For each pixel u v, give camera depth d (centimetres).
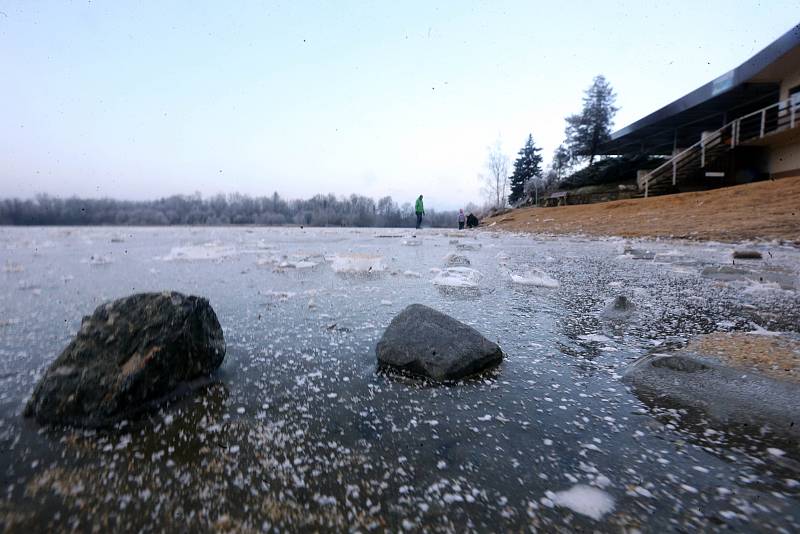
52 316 295
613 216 1538
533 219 1992
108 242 1142
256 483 114
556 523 101
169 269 557
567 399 167
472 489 113
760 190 1283
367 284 434
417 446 134
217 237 1419
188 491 111
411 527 99
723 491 112
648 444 135
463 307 326
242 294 378
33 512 103
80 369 154
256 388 176
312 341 240
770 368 185
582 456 128
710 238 916
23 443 133
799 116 1411
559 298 361
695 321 281
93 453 128
